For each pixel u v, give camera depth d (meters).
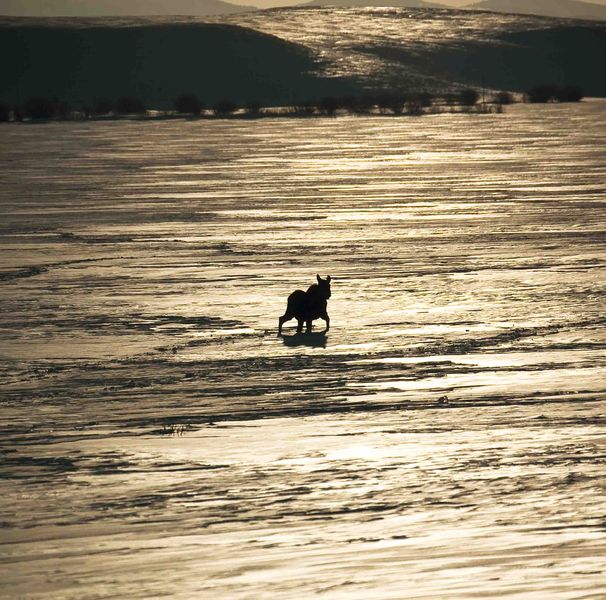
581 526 34.31
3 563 31.72
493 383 57.03
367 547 32.59
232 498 38.34
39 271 99.31
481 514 35.84
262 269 99.12
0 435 48.00
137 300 84.38
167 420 50.41
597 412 50.44
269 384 57.59
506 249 109.88
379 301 82.44
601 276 92.56
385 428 48.12
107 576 30.34
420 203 155.62
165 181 195.12
